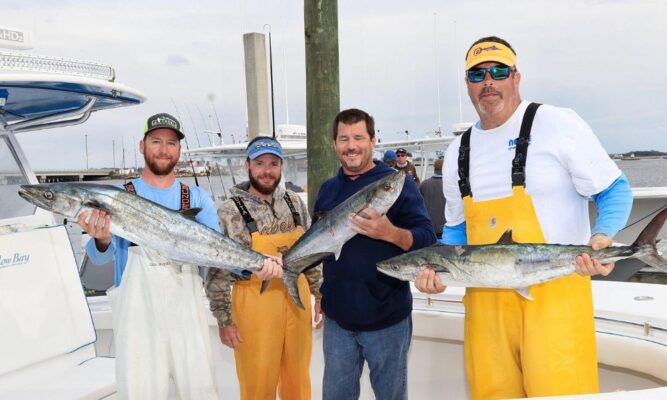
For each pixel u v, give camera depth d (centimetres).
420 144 1073
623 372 279
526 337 224
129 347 251
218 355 366
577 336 219
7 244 260
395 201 254
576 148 219
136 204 248
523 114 231
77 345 281
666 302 296
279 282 297
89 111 324
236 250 267
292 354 306
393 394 271
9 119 319
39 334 264
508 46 231
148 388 251
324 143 414
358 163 274
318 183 417
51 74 256
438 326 325
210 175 945
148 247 251
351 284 265
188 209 260
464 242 264
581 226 228
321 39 406
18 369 254
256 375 295
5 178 288
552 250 214
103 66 290
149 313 254
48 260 277
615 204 217
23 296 262
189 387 258
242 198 305
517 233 227
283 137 968
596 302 302
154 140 265
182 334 259
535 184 224
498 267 220
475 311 240
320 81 409
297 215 316
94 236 241
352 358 274
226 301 298
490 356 236
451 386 331
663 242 332
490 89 229
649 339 264
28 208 290
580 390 217
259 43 558
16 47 277
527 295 218
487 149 239
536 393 220
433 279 231
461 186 246
